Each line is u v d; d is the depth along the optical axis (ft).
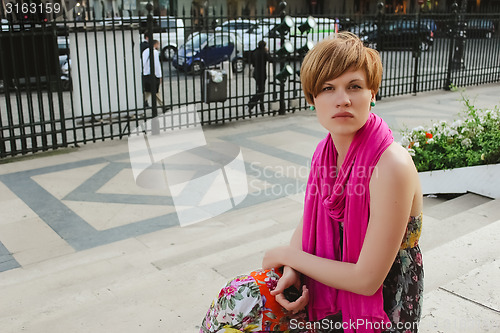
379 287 4.80
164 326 9.83
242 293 4.90
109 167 24.06
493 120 20.47
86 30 26.68
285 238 14.92
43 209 19.17
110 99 29.53
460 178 18.62
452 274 9.56
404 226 4.57
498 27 48.52
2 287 12.94
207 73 31.78
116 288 11.89
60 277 13.15
